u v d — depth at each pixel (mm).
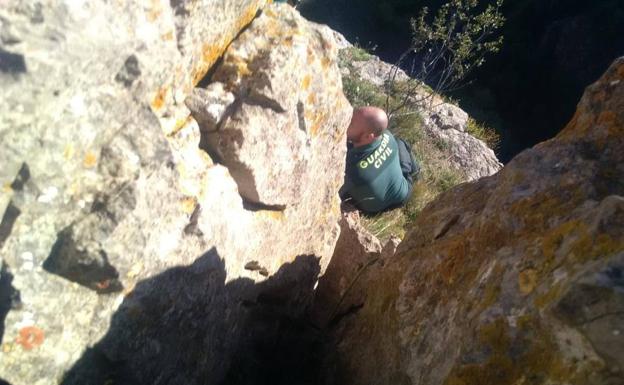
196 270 2906
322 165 3889
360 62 11000
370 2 18969
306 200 3873
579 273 2027
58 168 2207
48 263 2301
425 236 3518
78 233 2307
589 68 20625
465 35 9852
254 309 3738
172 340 2922
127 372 2705
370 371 3273
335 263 4883
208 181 2924
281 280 3930
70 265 2330
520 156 2920
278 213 3621
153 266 2627
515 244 2586
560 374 1993
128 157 2387
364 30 18438
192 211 2766
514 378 2141
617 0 21297
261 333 3838
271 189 3395
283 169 3402
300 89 3324
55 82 2082
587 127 2850
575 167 2705
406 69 15250
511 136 17750
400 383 2918
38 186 2170
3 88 1989
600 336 1890
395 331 3154
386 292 3510
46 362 2342
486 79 20328
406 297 3209
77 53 2105
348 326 3834
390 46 18234
